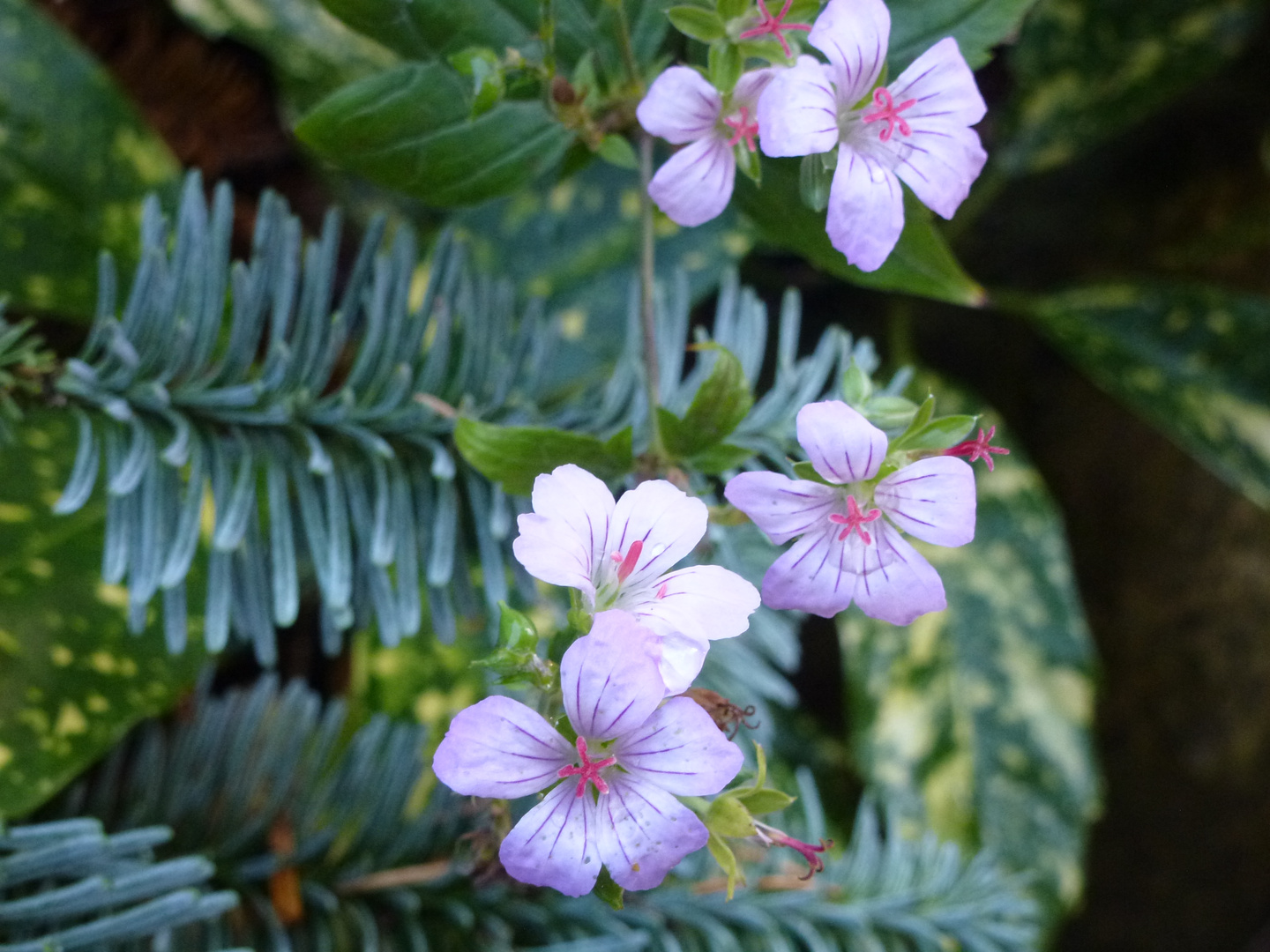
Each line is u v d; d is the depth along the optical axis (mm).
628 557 114
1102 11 274
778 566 121
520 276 204
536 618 174
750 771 122
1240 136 288
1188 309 280
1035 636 264
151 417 140
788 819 214
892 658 260
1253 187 286
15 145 177
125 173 184
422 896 152
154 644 156
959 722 256
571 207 209
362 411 144
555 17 133
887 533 122
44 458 162
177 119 206
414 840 154
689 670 110
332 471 140
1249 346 274
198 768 154
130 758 173
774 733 260
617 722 105
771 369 275
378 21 130
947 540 121
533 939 156
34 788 142
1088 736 258
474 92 128
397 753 154
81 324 192
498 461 128
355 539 150
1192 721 306
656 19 135
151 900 139
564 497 114
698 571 115
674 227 206
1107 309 284
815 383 156
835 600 121
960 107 125
